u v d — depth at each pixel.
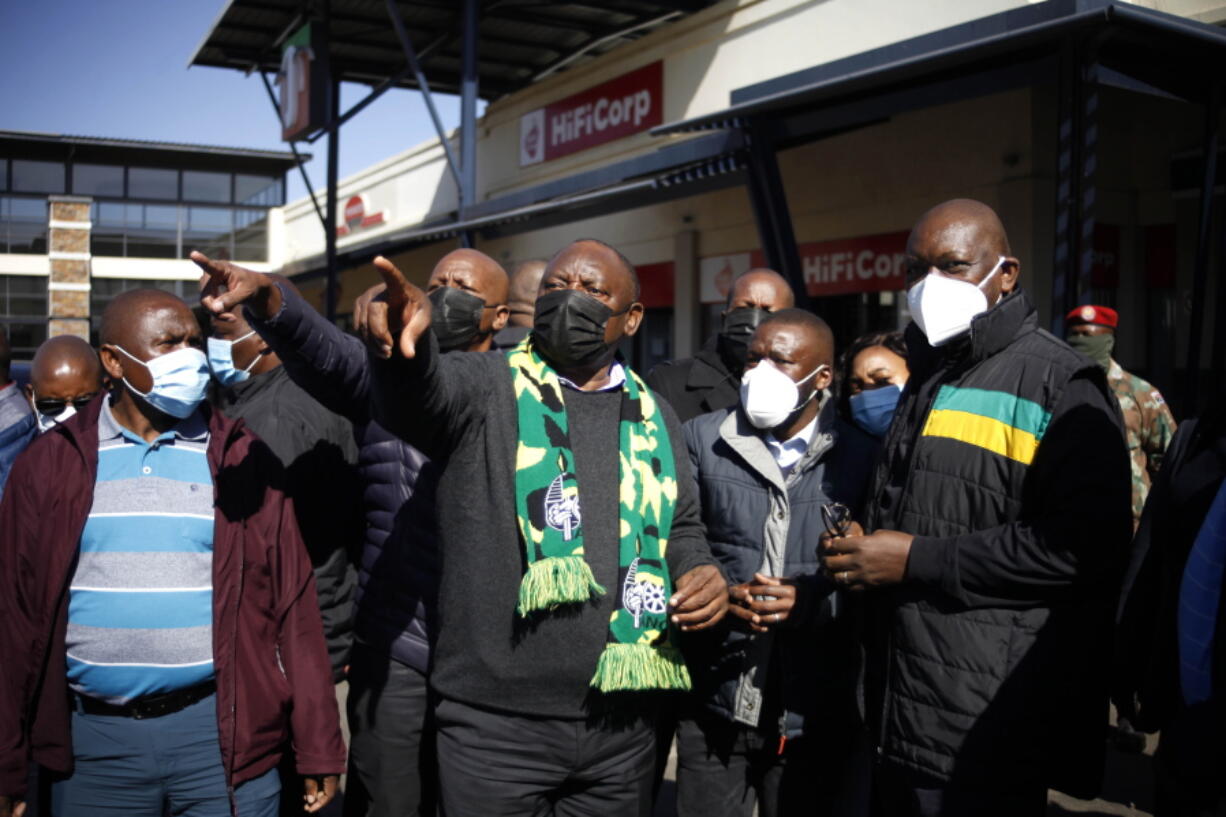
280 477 2.62
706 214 13.01
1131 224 9.79
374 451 2.96
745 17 11.31
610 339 2.38
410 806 2.85
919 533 2.34
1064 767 2.23
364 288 22.62
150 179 20.25
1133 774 4.29
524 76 18.89
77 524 2.35
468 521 2.26
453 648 2.28
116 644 2.35
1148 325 9.72
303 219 24.61
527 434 2.25
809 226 11.38
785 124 8.02
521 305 4.45
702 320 13.25
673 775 4.45
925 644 2.28
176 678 2.38
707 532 2.95
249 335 3.09
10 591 2.35
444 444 2.24
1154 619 2.13
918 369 2.55
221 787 2.46
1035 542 2.14
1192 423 2.16
